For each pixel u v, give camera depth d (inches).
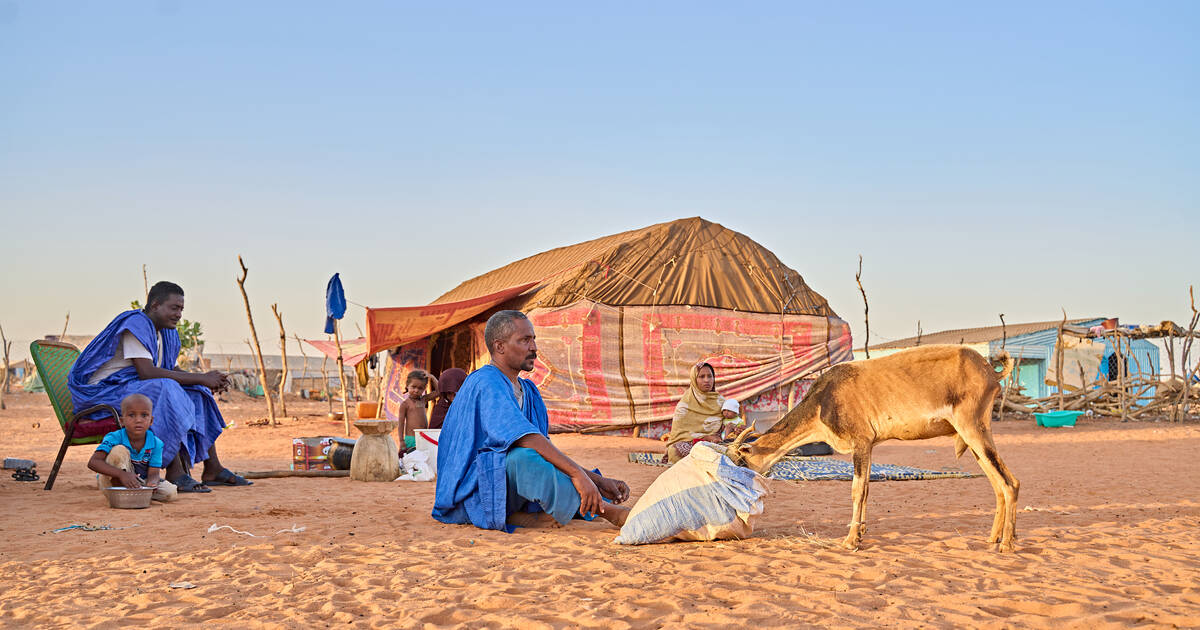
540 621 145.5
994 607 154.6
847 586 169.5
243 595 165.3
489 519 235.5
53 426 976.3
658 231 746.2
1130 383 1072.2
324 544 214.1
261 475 384.8
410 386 458.9
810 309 764.0
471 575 181.5
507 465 238.1
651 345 708.0
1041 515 267.4
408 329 711.1
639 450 595.5
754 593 164.2
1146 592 163.8
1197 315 1015.6
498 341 254.2
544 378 692.7
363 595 163.9
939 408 208.5
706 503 216.1
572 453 566.9
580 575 180.5
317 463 403.5
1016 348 1472.7
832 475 394.6
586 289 706.8
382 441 378.6
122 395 320.2
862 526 211.3
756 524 245.9
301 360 2650.1
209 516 261.4
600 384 696.4
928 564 190.9
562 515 235.3
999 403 1082.1
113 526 239.5
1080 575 178.5
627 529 215.2
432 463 386.0
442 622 148.7
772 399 740.7
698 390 426.6
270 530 235.8
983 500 309.3
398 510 277.3
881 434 213.2
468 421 247.4
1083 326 1497.3
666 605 156.3
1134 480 389.4
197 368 1993.1
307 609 155.9
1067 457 552.7
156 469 304.0
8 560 194.5
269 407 939.3
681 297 722.2
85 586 171.5
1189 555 199.2
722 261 749.9
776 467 428.5
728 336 727.1
